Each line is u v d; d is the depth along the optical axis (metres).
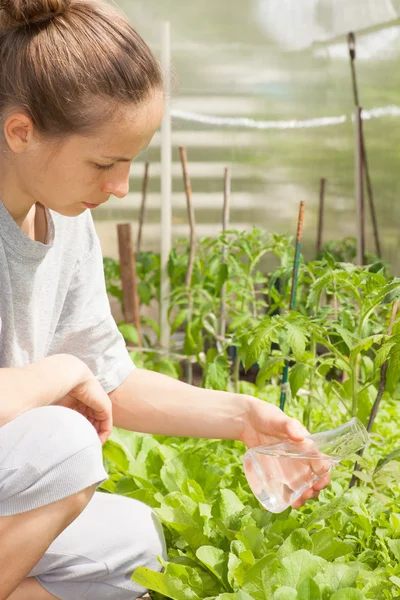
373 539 2.20
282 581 1.84
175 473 2.48
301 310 3.45
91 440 1.70
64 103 1.59
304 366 2.46
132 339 4.20
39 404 1.71
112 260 5.09
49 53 1.61
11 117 1.63
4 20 1.66
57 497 1.65
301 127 5.58
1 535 1.64
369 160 5.41
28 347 1.95
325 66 5.51
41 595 1.90
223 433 2.07
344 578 1.86
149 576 1.84
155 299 5.28
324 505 2.18
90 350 2.10
